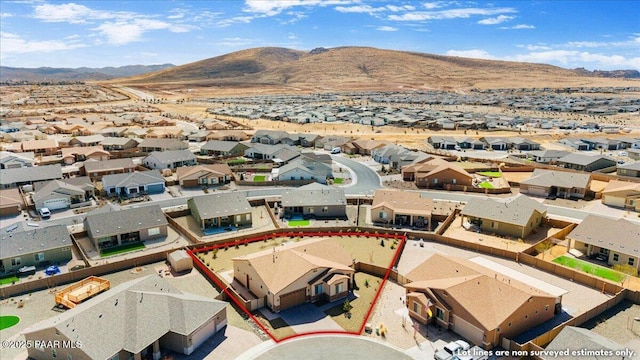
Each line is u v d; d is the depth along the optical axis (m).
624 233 57.81
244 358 38.34
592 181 100.56
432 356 38.78
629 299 48.12
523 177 104.81
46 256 57.88
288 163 110.56
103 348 35.84
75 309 40.78
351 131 182.75
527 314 41.97
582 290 50.69
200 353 39.03
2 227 70.38
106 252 61.75
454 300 42.19
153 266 57.41
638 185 81.88
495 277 46.56
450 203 84.50
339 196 78.50
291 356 38.66
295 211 77.88
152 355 38.16
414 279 49.03
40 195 78.62
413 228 71.38
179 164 112.69
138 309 40.00
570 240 64.75
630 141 142.75
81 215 76.25
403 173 103.06
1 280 53.53
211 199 73.81
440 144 145.62
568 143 147.25
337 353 39.09
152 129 167.50
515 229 67.50
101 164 104.44
